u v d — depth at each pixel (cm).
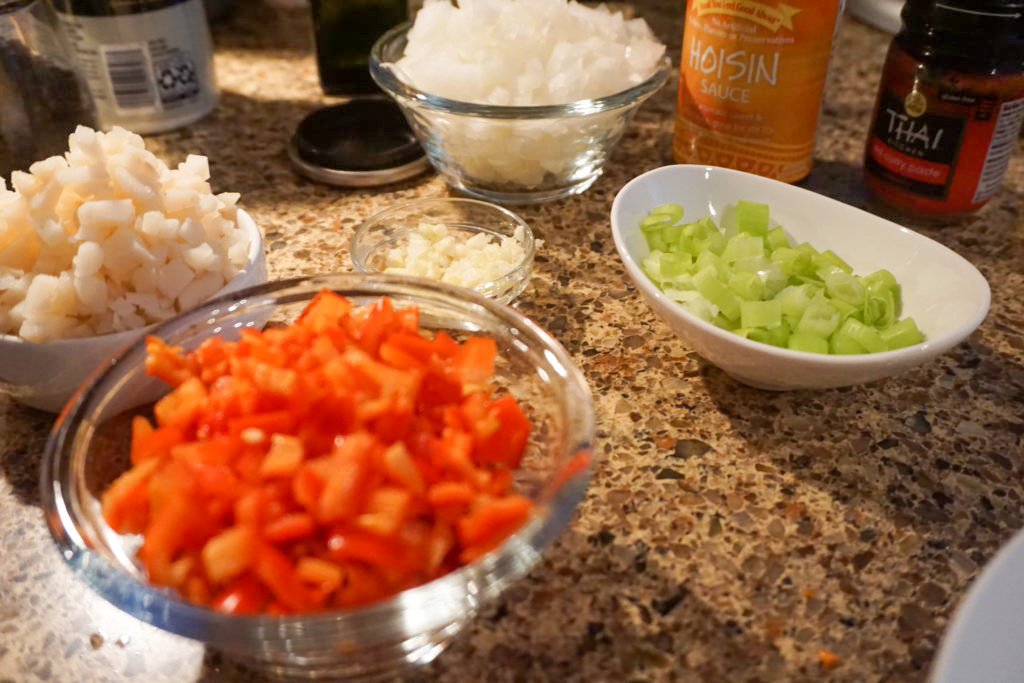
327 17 108
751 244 71
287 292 63
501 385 63
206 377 55
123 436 57
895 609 54
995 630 46
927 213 87
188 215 64
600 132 87
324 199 93
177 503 47
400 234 84
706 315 66
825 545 58
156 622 43
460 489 48
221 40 130
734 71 84
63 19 96
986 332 75
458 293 62
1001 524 59
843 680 50
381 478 48
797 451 64
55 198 60
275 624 42
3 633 53
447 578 44
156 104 103
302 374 51
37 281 58
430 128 88
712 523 59
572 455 50
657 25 132
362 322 58
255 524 46
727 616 53
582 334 75
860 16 133
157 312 62
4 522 60
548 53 87
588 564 56
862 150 102
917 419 67
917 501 60
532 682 50
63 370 60
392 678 51
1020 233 87
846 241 74
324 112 103
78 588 56
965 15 75
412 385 51
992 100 77
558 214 91
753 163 89
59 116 88
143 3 96
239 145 103
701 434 65
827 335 64
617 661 51
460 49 86
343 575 46
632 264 66
